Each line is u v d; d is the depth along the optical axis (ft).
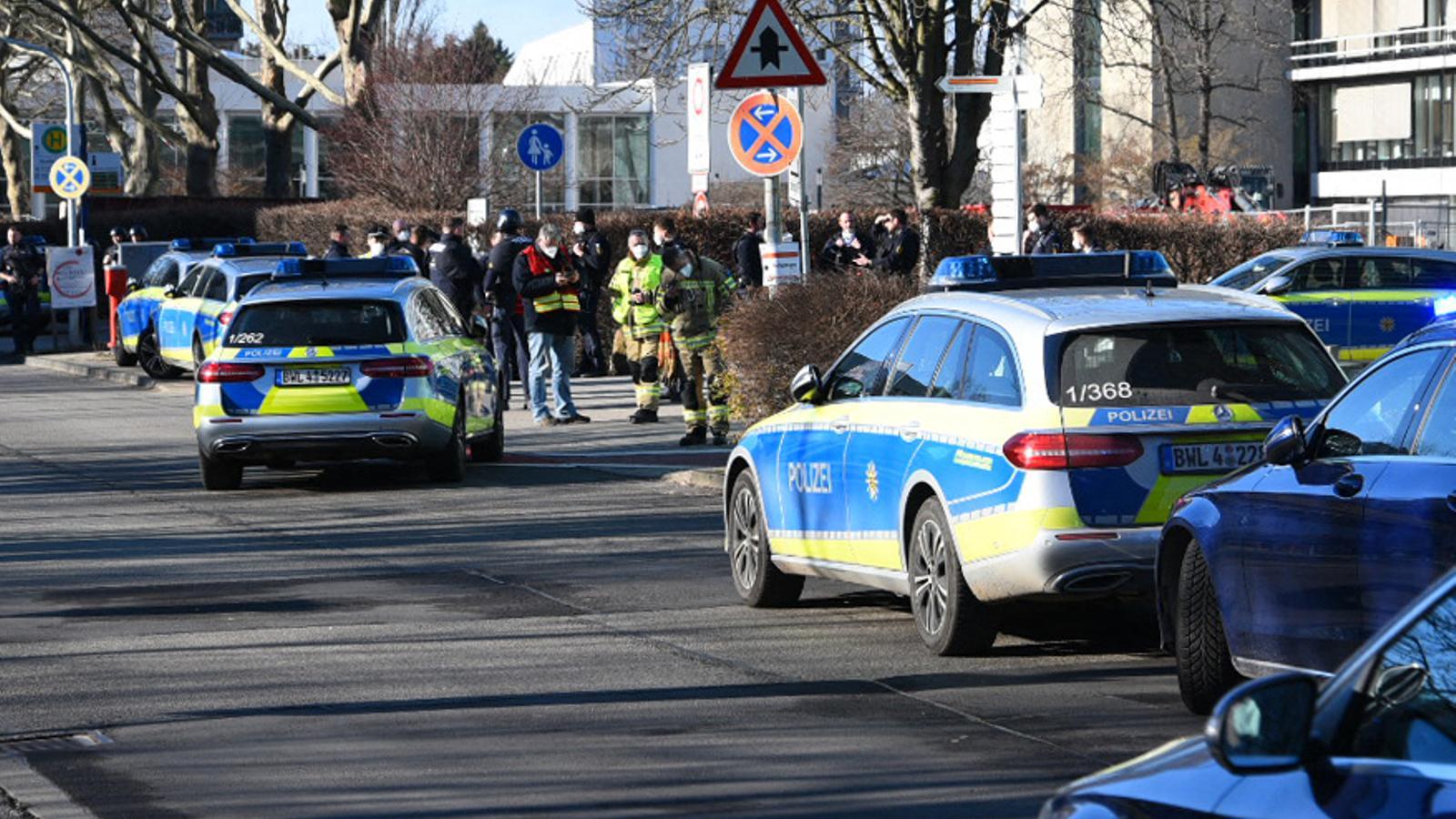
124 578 102.53
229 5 384.68
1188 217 287.07
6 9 434.30
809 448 87.56
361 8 363.35
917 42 255.50
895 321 86.02
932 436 78.59
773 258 154.10
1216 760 27.76
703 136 153.48
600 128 601.21
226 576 102.73
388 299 142.31
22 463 163.53
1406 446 57.67
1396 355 59.67
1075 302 78.33
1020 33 263.90
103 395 236.63
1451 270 213.46
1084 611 90.22
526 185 426.92
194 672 78.02
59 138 317.22
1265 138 586.45
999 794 58.03
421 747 65.00
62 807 58.13
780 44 115.75
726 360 155.02
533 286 181.47
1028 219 236.84
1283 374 75.36
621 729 67.31
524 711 70.33
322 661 79.92
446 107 377.91
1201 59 374.02
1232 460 73.26
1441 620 29.37
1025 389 74.54
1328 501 59.06
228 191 605.73
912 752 63.41
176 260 260.42
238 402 139.03
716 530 118.01
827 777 60.23
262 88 369.50
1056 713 68.69
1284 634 61.00
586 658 80.07
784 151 130.72
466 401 147.54
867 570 84.07
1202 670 65.87
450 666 78.59
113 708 71.61
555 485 142.10
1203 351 75.20
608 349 246.88
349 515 127.54
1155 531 72.43
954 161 260.62
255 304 141.18
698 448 160.97
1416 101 563.89
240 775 61.67
